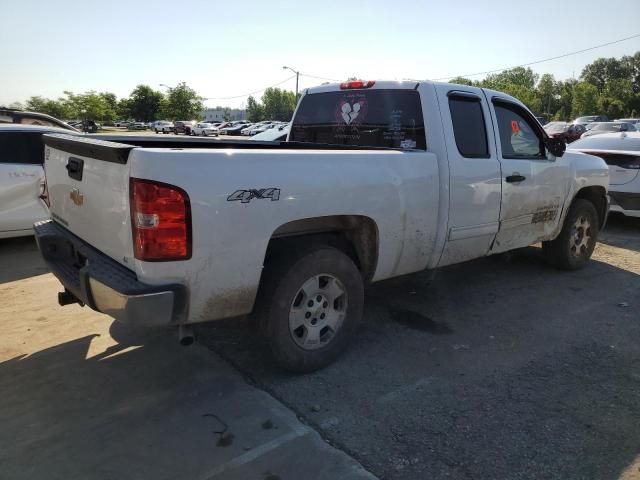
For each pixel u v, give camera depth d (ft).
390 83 15.03
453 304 16.61
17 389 11.19
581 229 20.24
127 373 11.91
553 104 328.90
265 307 11.09
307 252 11.32
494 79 324.19
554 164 17.94
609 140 29.89
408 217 13.07
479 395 11.25
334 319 12.26
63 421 10.06
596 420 10.40
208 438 9.56
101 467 8.76
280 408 10.58
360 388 11.46
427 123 14.10
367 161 12.05
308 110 17.51
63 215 12.51
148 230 9.07
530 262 21.65
